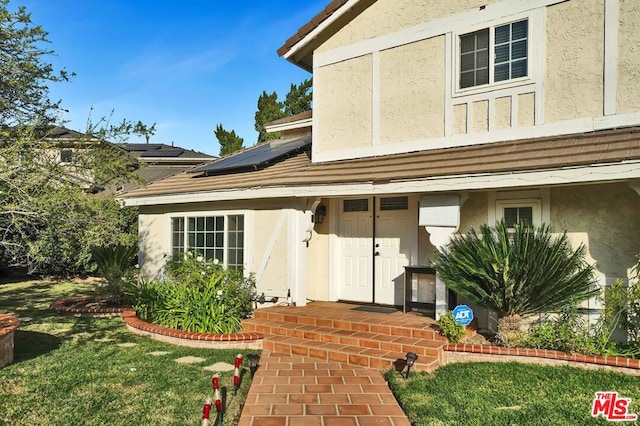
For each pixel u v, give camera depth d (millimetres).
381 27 10211
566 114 7988
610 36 7668
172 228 13266
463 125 9016
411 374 6707
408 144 9672
